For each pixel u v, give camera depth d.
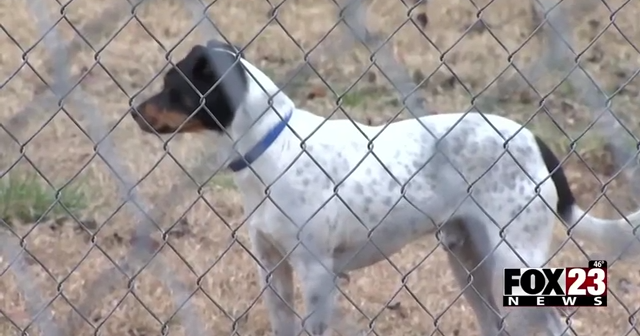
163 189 10.64
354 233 7.91
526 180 7.94
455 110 12.65
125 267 9.68
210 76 7.50
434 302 9.17
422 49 13.52
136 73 13.19
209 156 10.28
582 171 11.40
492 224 7.94
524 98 12.82
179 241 10.12
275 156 7.64
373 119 12.23
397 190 7.88
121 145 11.52
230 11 13.66
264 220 7.80
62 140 11.80
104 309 9.02
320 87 12.61
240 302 9.24
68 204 10.63
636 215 7.21
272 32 13.33
